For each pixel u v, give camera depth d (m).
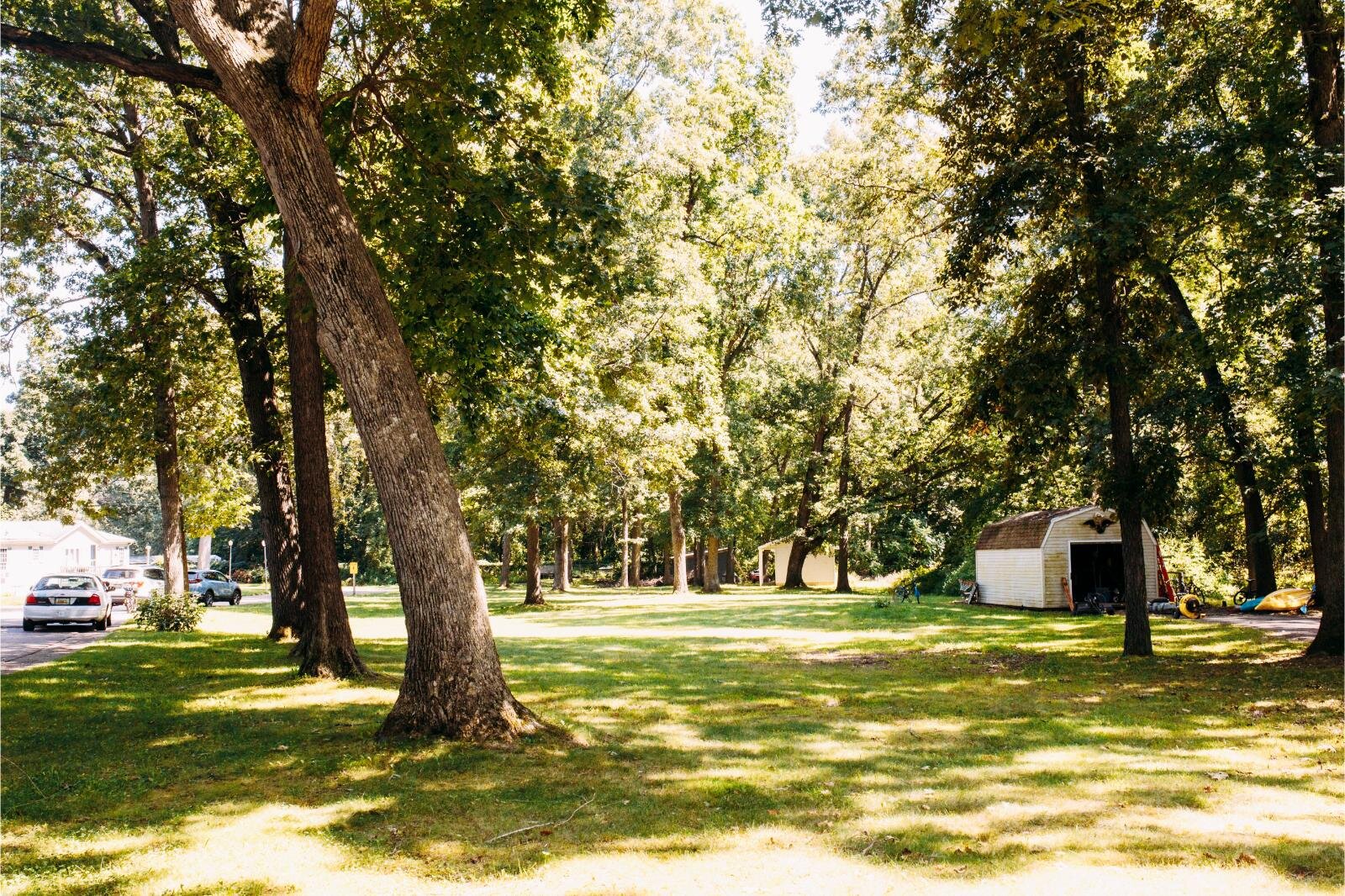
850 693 11.62
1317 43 13.19
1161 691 11.58
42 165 18.80
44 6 13.73
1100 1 9.94
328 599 12.68
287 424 18.23
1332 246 11.61
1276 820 5.80
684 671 14.11
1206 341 15.88
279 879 4.75
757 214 35.97
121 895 4.51
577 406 21.69
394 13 11.14
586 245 11.31
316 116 8.36
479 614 8.27
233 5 8.19
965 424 17.69
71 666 13.74
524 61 12.08
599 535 70.62
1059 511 28.23
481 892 4.58
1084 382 15.88
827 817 5.94
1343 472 13.34
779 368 42.31
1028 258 19.34
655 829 5.67
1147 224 13.47
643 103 30.12
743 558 73.00
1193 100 14.80
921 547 39.31
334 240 8.13
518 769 7.14
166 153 16.77
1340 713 9.66
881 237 25.73
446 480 8.30
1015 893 4.54
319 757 7.53
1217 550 30.39
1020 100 15.03
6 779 6.93
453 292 11.77
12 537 53.78
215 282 17.52
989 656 15.94
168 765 7.39
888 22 16.94
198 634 19.64
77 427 20.06
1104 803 6.26
